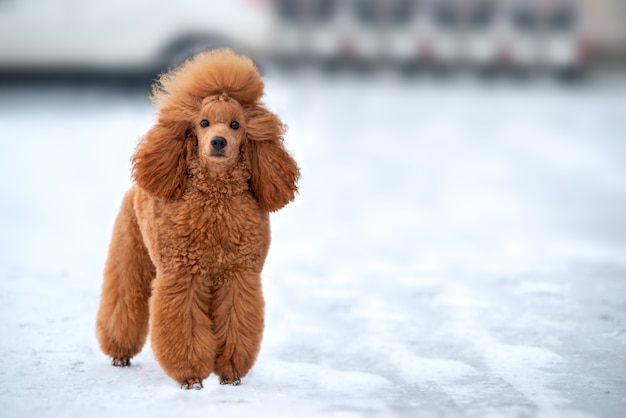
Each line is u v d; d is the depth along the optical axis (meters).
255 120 7.73
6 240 13.95
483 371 8.10
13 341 8.86
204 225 7.45
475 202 17.41
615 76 32.50
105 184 18.05
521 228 15.43
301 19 25.84
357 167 19.84
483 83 27.62
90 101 25.33
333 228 15.41
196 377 7.52
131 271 8.16
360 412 6.88
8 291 10.91
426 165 20.08
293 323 9.76
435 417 6.77
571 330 9.43
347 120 23.28
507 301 10.72
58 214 15.84
